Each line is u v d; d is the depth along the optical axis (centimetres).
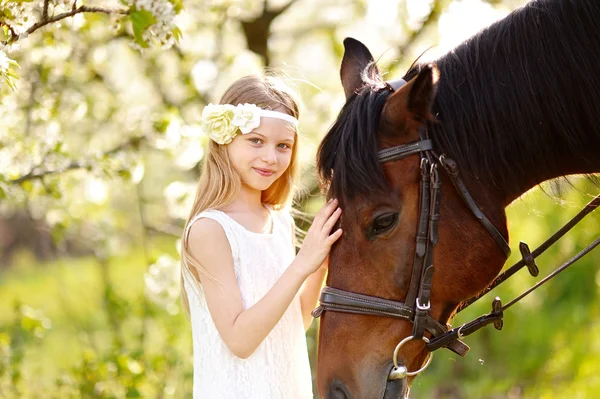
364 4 625
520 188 278
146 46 249
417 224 258
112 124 566
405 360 265
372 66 283
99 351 627
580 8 272
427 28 584
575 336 803
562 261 836
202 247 279
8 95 434
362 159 254
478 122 268
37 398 517
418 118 255
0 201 471
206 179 292
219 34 611
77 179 506
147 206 693
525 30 276
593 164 283
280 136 285
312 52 688
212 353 280
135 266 1051
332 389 263
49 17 265
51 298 1022
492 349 817
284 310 262
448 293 267
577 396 693
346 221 259
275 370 279
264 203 312
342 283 262
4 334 511
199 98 589
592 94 271
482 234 266
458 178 263
